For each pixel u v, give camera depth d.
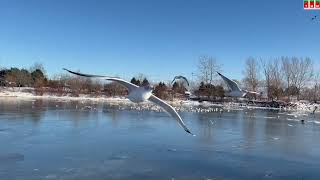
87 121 43.09
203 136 35.62
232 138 35.16
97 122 42.59
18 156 25.16
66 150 27.30
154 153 27.59
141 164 24.39
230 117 54.78
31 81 105.88
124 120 45.53
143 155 26.83
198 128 41.00
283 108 83.25
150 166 24.02
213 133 37.78
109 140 31.77
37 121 40.97
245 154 28.36
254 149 30.31
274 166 25.19
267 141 34.16
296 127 45.22
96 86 100.00
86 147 28.62
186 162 25.33
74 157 25.42
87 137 32.72
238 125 45.09
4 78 103.69
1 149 26.92
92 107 62.25
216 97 94.75
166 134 35.94
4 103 61.50
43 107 57.50
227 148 30.33
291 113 68.62
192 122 46.38
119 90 100.00
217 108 73.19
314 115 65.56
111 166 23.67
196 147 30.20
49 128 36.59
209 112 62.22
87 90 99.75
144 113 54.75
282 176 23.02
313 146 32.28
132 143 30.83
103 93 100.25
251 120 51.47
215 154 27.95
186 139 33.59
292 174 23.52
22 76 104.56
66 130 35.84
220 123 46.47
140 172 22.64
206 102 88.56
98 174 21.91
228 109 71.94
